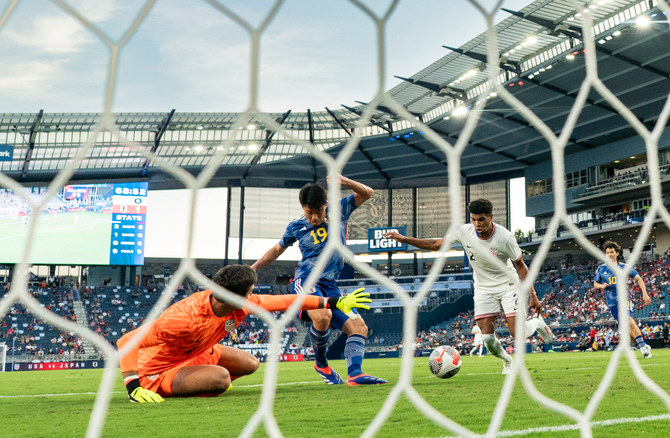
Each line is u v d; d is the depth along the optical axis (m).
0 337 33.38
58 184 0.98
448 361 5.31
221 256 51.19
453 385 4.55
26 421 3.04
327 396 3.87
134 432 2.49
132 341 1.03
